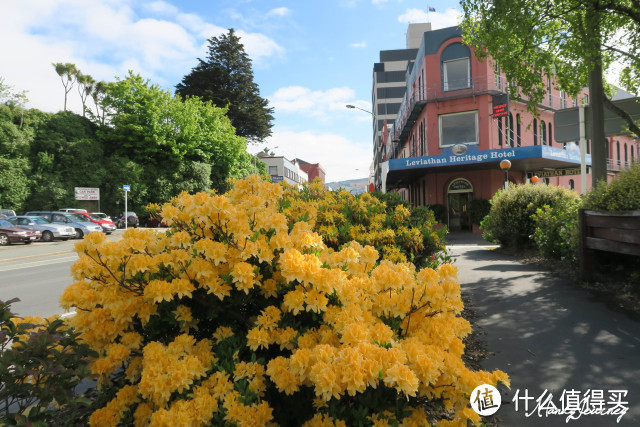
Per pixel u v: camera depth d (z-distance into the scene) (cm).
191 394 216
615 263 695
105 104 4125
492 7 968
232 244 269
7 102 4009
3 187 3591
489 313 545
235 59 4897
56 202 3766
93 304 273
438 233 592
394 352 200
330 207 573
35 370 199
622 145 3891
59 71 5544
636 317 500
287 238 272
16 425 197
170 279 258
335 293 256
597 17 966
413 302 258
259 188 334
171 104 4134
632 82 1281
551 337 446
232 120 4841
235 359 241
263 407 215
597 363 375
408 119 2945
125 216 3400
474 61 2402
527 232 1157
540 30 1091
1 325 214
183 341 243
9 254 1812
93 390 341
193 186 4138
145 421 238
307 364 207
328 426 206
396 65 8319
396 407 213
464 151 2262
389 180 3012
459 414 220
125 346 262
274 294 266
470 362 386
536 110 1186
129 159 4028
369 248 313
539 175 2741
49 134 3953
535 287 683
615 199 641
